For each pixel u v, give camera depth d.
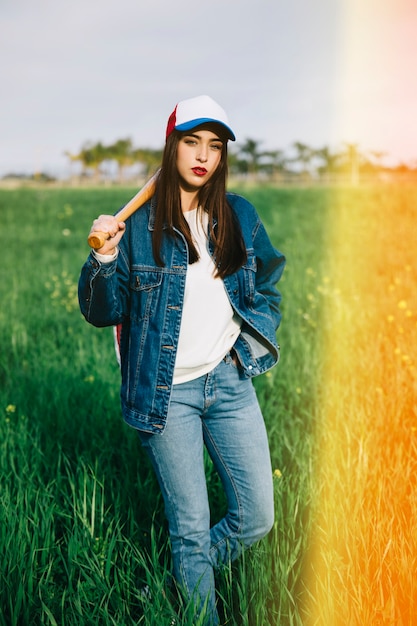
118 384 5.32
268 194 27.20
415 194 23.45
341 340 6.45
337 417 4.47
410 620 2.69
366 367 5.57
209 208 2.75
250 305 2.90
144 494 3.64
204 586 2.79
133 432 4.35
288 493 3.41
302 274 9.98
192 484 2.74
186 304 2.72
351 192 26.12
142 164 71.75
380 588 2.73
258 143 67.44
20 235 17.09
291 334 6.59
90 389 5.21
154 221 2.73
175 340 2.71
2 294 9.52
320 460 3.89
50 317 8.08
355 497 3.43
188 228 2.72
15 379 5.73
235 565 3.13
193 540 2.77
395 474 3.68
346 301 8.10
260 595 2.79
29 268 11.72
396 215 18.53
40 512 3.45
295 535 3.28
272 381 5.30
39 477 3.69
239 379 2.82
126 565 3.16
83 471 3.81
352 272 10.13
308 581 2.97
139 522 3.52
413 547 3.02
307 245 13.17
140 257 2.75
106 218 2.56
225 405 2.81
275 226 17.05
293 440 4.29
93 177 61.41
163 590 2.82
